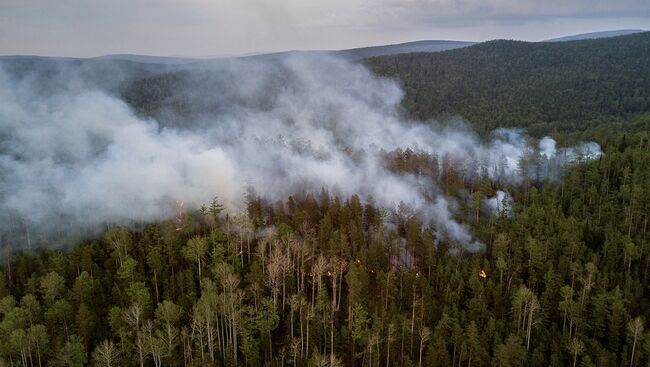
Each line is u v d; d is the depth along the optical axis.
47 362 78.50
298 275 98.56
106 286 96.12
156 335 81.25
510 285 97.06
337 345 85.00
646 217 109.12
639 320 76.12
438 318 88.00
